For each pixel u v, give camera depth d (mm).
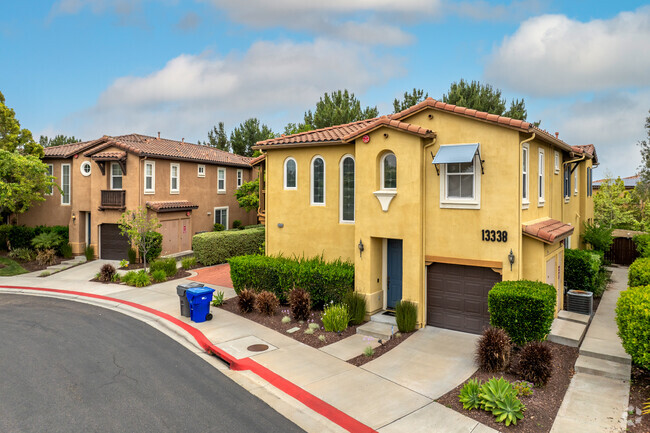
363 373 9555
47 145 58844
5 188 21938
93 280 19859
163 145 28312
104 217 24438
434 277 12664
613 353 9719
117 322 13664
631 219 29812
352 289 13570
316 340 11688
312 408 8125
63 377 9383
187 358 10672
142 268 21859
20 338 11977
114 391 8734
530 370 8688
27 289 18422
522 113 28922
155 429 7305
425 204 12523
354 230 14352
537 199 13102
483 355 9375
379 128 12836
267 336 12055
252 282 15578
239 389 8945
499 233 11430
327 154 15008
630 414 7609
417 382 9062
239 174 33125
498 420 7379
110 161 24328
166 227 25109
